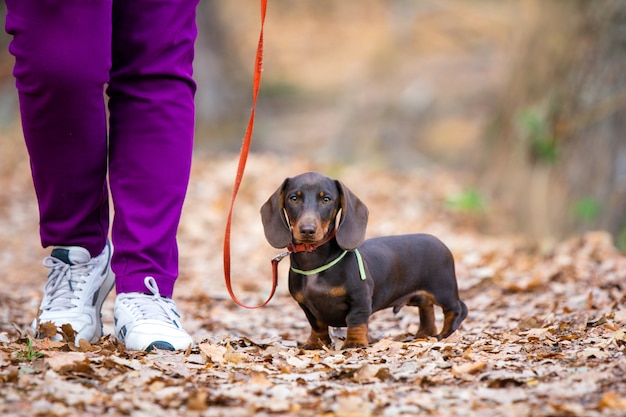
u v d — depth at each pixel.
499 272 9.94
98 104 5.82
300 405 4.44
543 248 11.79
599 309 7.26
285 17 53.81
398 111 32.44
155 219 6.00
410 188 18.03
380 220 15.10
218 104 33.62
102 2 5.53
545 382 4.75
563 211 14.96
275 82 42.03
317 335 6.39
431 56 42.19
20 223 15.26
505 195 16.67
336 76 44.62
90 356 5.32
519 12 18.09
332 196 5.95
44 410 4.20
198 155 20.20
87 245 6.21
